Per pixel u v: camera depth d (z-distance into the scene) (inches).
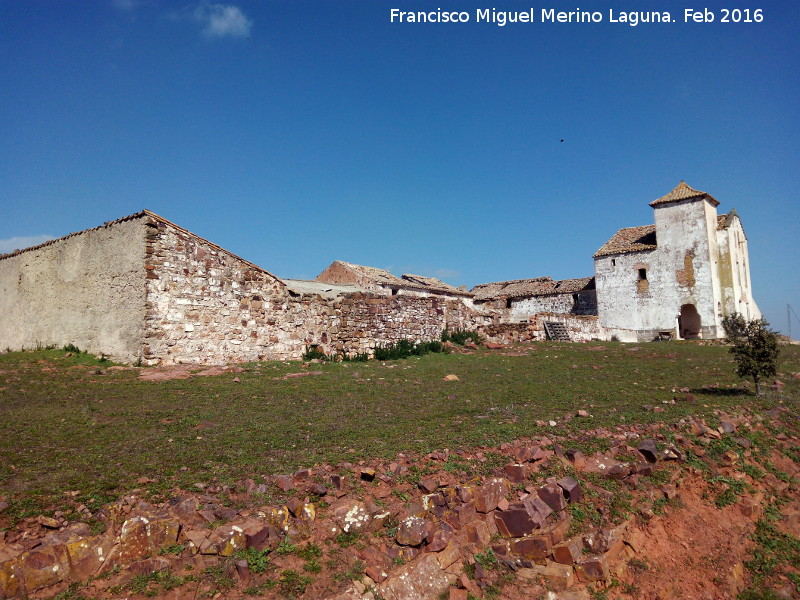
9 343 852.6
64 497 257.1
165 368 602.2
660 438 398.9
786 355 905.5
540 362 776.3
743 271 1583.4
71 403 439.2
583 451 366.3
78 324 713.0
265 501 277.0
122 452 322.0
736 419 464.1
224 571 233.8
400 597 244.4
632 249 1540.4
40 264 802.8
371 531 273.1
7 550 216.2
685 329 1535.4
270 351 744.3
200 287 670.5
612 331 1369.3
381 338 860.6
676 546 316.8
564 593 266.7
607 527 305.9
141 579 224.7
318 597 229.6
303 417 421.4
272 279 760.3
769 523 354.0
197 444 344.2
